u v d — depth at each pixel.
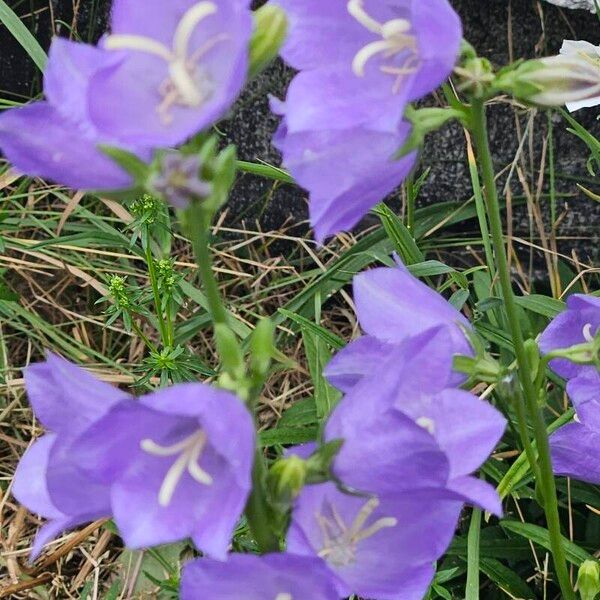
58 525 0.23
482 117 0.28
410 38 0.25
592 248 0.60
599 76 0.27
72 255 0.62
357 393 0.23
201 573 0.21
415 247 0.51
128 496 0.21
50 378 0.22
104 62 0.20
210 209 0.21
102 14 0.62
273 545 0.24
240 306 0.59
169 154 0.21
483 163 0.29
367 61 0.25
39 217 0.64
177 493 0.21
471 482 0.24
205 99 0.21
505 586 0.45
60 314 0.63
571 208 0.59
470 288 0.60
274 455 0.54
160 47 0.21
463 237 0.60
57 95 0.20
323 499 0.25
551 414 0.52
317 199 0.25
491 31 0.55
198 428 0.22
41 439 0.25
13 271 0.63
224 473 0.21
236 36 0.21
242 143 0.61
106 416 0.20
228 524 0.20
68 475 0.22
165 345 0.49
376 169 0.25
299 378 0.59
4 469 0.56
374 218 0.62
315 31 0.25
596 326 0.35
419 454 0.22
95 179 0.21
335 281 0.57
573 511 0.50
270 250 0.64
